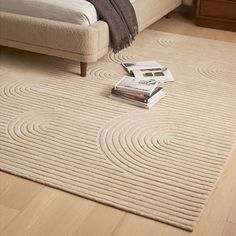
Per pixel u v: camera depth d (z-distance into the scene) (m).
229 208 1.86
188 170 2.07
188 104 2.70
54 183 1.96
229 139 2.34
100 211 1.82
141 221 1.78
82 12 2.90
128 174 2.04
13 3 3.07
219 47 3.67
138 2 3.56
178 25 4.20
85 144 2.25
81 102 2.68
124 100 2.69
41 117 2.49
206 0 4.05
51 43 3.01
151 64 3.21
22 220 1.76
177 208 1.84
